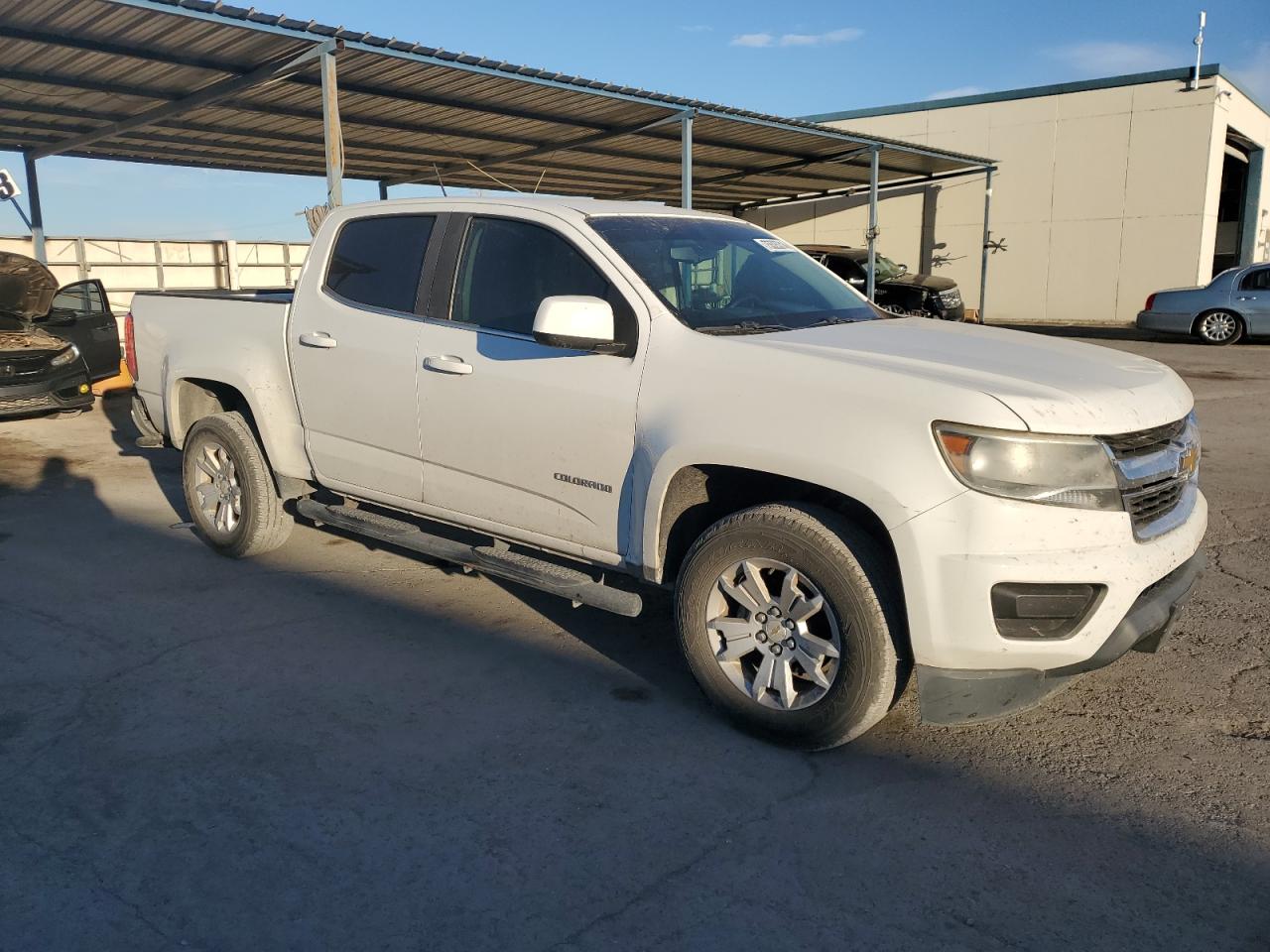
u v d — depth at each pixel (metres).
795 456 3.21
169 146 15.31
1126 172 22.62
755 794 3.13
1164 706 3.74
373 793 3.11
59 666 4.06
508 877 2.70
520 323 4.08
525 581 4.07
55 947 2.39
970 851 2.83
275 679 3.96
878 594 3.14
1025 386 3.11
